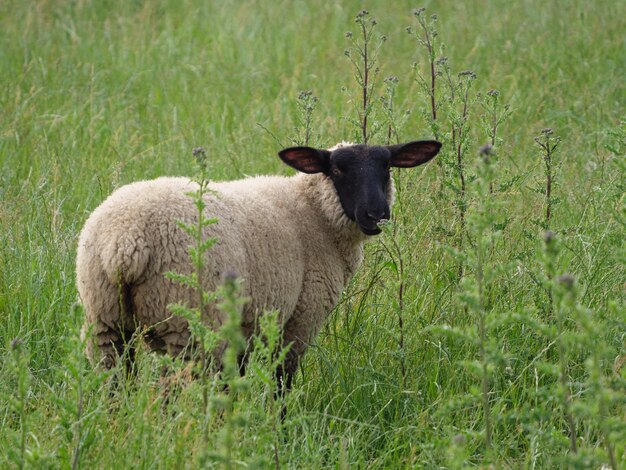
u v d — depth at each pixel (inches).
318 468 513.0
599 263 696.4
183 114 1156.5
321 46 1429.6
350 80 1229.1
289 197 687.7
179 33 1489.9
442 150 783.7
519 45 1391.5
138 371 537.0
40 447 460.8
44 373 620.1
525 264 711.7
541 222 694.5
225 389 585.9
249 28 1525.6
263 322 443.5
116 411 539.2
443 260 733.9
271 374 442.6
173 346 560.1
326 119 1001.5
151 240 549.0
